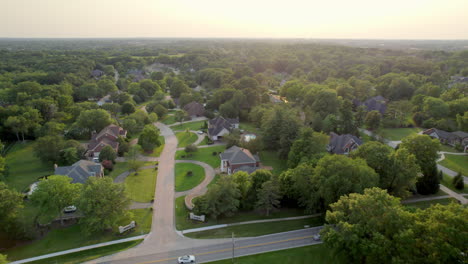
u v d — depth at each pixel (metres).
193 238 47.97
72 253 44.34
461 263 30.36
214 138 97.19
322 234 40.47
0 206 44.03
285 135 79.62
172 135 103.88
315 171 50.84
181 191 64.69
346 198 41.47
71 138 94.38
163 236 48.62
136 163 75.75
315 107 109.25
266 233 48.97
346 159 50.28
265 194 52.22
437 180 59.84
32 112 93.81
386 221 35.12
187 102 137.62
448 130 97.19
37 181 67.75
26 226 47.50
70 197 49.75
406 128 105.75
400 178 52.00
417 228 33.41
